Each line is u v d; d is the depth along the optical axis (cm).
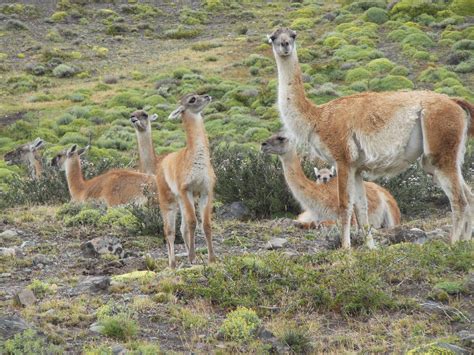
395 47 13325
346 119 2808
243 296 2200
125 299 2252
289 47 2884
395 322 1994
